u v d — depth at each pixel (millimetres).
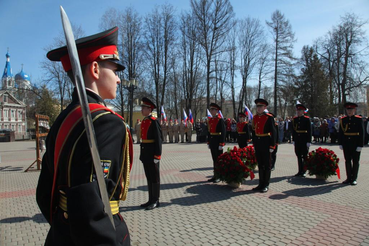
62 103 31953
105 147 1188
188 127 21141
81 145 1151
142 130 5348
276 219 4492
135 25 29422
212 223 4371
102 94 1443
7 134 29500
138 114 43125
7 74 65375
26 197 6289
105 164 1176
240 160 6504
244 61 32688
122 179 1372
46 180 1420
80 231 1047
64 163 1170
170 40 30609
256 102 6504
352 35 27266
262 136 6301
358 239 3688
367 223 4242
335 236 3793
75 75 1063
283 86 29844
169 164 10305
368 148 14805
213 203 5426
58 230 1221
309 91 33781
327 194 5941
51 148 1319
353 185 6684
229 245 3594
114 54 1460
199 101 43250
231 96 37906
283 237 3801
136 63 29828
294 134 8047
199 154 13234
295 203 5332
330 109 31438
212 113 7727
